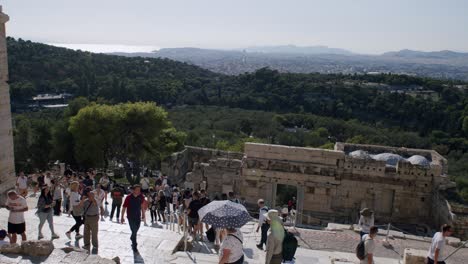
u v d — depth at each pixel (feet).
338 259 70.03
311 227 104.73
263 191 125.70
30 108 418.51
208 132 345.72
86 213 59.26
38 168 248.93
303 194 123.65
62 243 62.13
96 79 517.96
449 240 88.94
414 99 380.17
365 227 73.61
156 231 71.36
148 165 241.35
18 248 49.29
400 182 119.14
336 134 342.44
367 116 384.06
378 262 72.28
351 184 121.49
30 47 570.87
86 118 196.54
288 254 51.34
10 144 100.42
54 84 479.00
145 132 203.62
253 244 78.59
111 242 64.54
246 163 125.70
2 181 97.50
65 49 642.63
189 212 74.84
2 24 95.61
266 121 381.81
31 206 92.99
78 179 105.29
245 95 488.44
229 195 79.71
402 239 91.04
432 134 303.27
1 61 95.86
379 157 126.00
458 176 200.95
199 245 73.10
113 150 209.36
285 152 124.06
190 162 154.10
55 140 222.07
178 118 410.52
